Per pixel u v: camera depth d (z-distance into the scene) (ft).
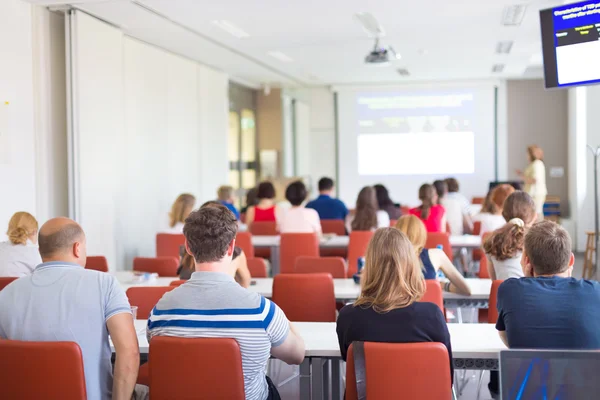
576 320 7.87
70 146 22.39
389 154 45.93
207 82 36.11
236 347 7.44
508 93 44.16
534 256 8.36
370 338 7.89
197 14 23.86
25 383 7.50
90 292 7.85
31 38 21.29
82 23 22.70
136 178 28.35
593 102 31.53
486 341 9.37
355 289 14.17
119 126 25.32
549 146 43.78
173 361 7.60
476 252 25.57
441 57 34.40
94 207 23.48
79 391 7.45
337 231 26.35
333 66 37.14
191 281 7.87
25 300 7.84
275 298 12.94
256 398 8.00
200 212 7.89
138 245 28.45
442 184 26.58
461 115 44.75
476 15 24.49
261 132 46.85
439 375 7.41
